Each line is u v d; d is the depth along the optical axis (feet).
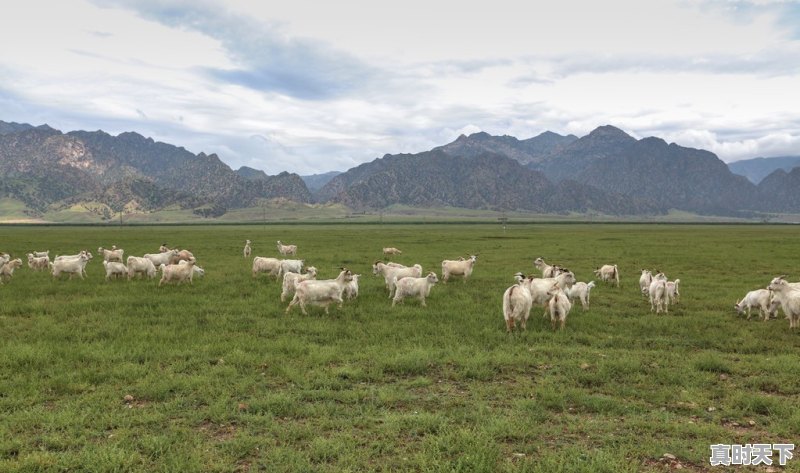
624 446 25.57
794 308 50.83
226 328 50.44
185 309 59.21
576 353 42.91
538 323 54.08
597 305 67.51
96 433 26.58
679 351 44.19
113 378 34.65
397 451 25.18
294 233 339.57
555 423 28.86
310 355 40.70
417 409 30.73
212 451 24.85
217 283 80.94
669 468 23.76
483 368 37.55
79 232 374.43
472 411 30.01
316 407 30.27
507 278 92.99
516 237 267.59
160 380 34.22
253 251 159.43
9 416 28.07
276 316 56.80
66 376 34.65
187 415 29.04
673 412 30.76
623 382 35.96
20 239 232.53
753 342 46.37
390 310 60.49
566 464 23.24
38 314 55.93
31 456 23.40
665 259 135.44
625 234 316.40
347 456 24.06
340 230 423.23
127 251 159.33
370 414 29.68
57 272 83.97
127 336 46.03
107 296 66.80
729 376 37.55
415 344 45.01
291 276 65.36
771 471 23.50
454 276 94.53
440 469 22.68
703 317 58.90
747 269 110.83
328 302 57.26
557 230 412.16
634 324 54.75
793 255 144.25
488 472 22.74
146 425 27.76
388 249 146.82
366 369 38.06
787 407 30.40
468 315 57.47
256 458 24.50
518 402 31.09
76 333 47.01
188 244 196.65
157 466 23.17
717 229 459.32
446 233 335.67
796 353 43.37
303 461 23.57
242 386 33.32
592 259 136.15
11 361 37.29
